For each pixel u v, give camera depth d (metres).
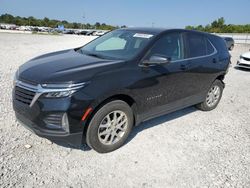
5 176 2.80
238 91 7.51
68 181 2.84
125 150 3.58
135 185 2.87
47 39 27.91
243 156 3.66
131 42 4.08
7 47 15.40
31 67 3.46
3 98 5.19
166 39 4.18
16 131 3.83
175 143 3.89
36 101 2.97
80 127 3.05
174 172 3.16
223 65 5.39
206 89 5.11
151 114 3.99
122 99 3.54
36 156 3.24
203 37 5.04
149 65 3.66
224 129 4.57
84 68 3.22
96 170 3.08
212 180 3.06
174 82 4.16
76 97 2.94
